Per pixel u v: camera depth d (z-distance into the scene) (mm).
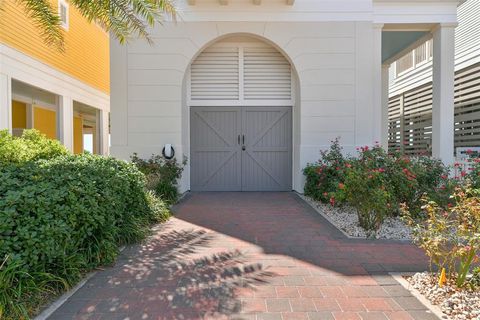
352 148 7941
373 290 3023
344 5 7910
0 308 2385
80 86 11734
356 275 3348
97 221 3498
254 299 2859
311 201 7176
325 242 4406
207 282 3189
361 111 7957
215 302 2807
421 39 8891
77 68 11484
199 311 2664
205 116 8594
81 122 15711
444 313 2609
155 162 7621
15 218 2729
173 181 7516
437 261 3084
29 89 9438
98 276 3324
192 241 4434
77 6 5902
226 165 8625
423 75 11484
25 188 3002
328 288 3064
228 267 3555
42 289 2766
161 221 5414
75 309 2693
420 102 11844
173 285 3125
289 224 5309
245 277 3307
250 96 8562
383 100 10742
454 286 2961
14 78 7988
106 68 14289
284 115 8586
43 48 9258
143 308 2711
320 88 7965
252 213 6074
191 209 6410
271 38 7945
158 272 3422
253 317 2578
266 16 7926
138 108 7934
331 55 7945
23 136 6562
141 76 7930
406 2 7867
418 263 3654
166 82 7945
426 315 2602
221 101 8562
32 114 11719
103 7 5648
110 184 3928
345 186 4879
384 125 10773
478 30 9219
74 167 4113
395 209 5082
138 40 7875
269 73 8539
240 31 7949
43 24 6285
